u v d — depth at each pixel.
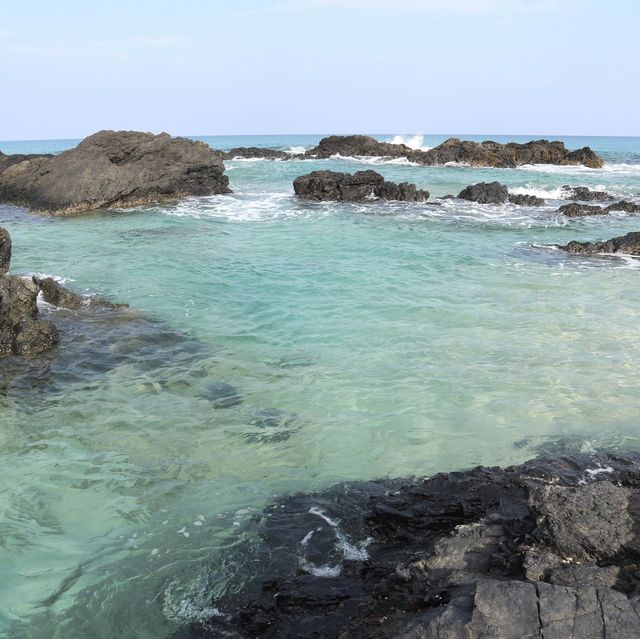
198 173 31.52
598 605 3.86
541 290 13.83
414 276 15.05
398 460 7.09
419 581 4.72
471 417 8.05
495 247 18.69
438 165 51.34
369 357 10.02
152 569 5.42
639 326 11.34
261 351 10.34
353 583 5.08
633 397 8.55
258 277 14.89
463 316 11.97
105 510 6.23
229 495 6.49
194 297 13.30
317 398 8.64
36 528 5.95
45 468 6.96
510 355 10.02
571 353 10.10
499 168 48.84
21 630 4.78
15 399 8.62
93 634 4.76
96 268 15.83
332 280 14.62
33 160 30.95
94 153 30.39
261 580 5.27
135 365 9.78
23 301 10.87
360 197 29.88
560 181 38.88
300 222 23.23
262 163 54.56
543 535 4.91
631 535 4.77
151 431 7.80
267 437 7.64
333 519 6.05
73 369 9.61
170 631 4.78
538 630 3.74
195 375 9.42
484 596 3.99
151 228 22.05
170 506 6.30
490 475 6.50
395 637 3.89
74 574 5.36
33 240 19.66
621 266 16.23
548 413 8.12
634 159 66.00
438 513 5.91
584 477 6.52
